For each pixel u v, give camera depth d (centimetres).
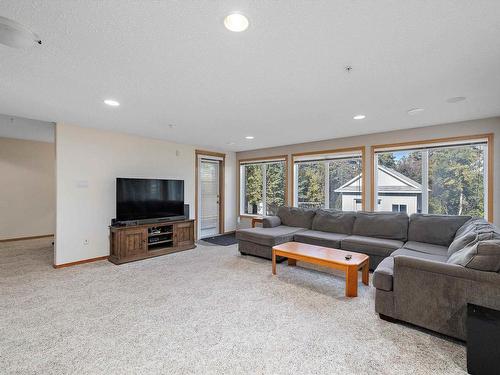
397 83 237
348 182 498
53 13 140
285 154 581
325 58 191
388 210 448
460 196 385
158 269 375
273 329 216
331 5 135
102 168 434
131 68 208
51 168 619
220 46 175
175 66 204
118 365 172
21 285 312
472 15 142
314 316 237
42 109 316
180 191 511
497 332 156
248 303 263
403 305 218
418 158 420
